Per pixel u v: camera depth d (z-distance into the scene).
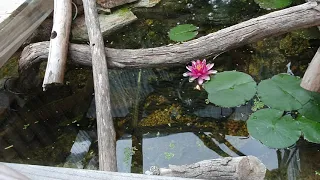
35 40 2.08
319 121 1.55
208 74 1.85
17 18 1.67
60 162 1.59
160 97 1.82
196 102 1.77
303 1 2.21
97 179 0.83
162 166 1.51
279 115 1.59
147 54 1.78
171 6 2.33
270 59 1.93
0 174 0.55
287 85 1.71
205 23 2.20
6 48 1.63
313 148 1.52
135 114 1.75
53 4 1.96
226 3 2.33
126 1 2.30
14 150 1.65
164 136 1.64
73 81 1.94
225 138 1.60
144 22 2.24
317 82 1.61
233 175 1.14
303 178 1.42
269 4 2.24
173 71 1.94
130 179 0.83
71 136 1.70
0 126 1.77
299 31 2.06
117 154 1.58
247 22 1.71
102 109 1.53
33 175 0.84
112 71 1.98
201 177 1.16
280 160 1.50
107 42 2.14
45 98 1.88
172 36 2.10
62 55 1.78
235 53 1.98
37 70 1.99
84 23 2.15
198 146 1.58
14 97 1.89
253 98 1.74
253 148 1.55
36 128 1.75
